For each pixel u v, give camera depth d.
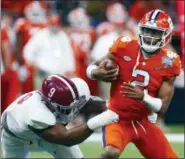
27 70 28.98
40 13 32.41
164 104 16.41
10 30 32.75
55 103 15.60
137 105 16.48
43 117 15.52
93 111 16.78
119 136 16.47
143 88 16.56
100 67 16.44
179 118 30.84
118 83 16.66
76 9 36.16
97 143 26.52
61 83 15.59
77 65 29.73
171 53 16.66
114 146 16.28
